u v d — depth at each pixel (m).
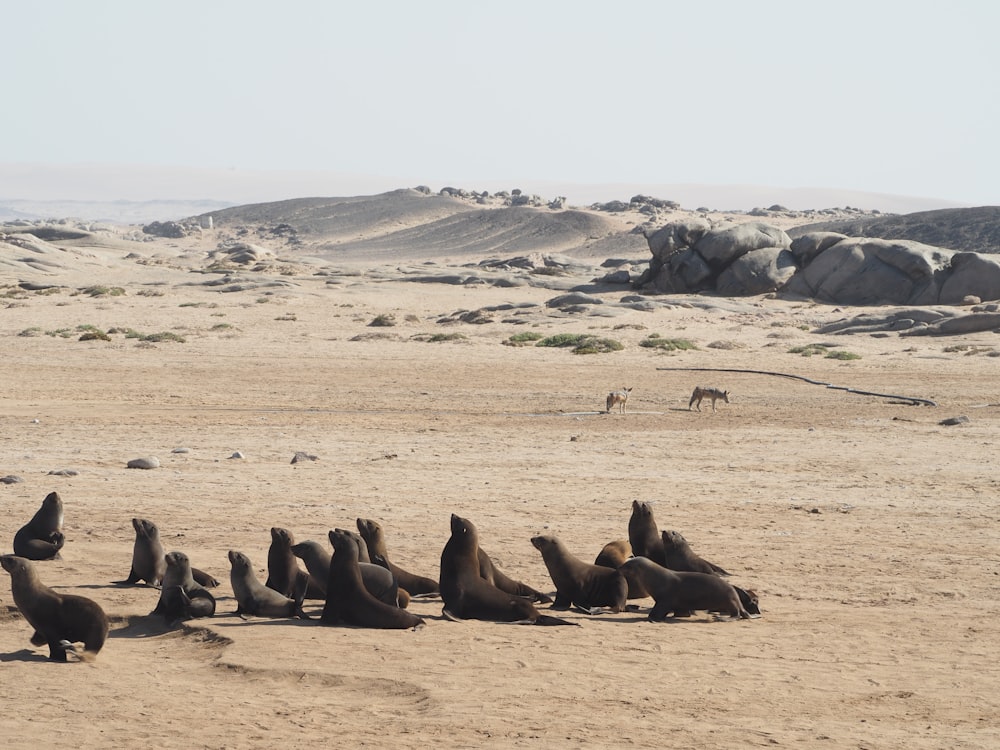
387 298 106.12
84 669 9.91
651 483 23.67
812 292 97.31
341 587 11.66
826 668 10.07
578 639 11.16
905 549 16.83
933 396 44.22
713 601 12.20
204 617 11.93
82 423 34.25
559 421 36.34
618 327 75.69
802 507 20.72
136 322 79.88
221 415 37.00
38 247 156.88
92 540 16.94
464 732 8.02
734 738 7.93
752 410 39.81
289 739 7.86
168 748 7.65
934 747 7.79
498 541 17.12
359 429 33.62
